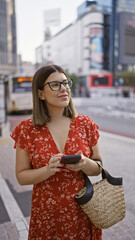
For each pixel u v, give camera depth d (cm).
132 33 7450
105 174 123
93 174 126
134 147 629
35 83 123
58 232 119
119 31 7200
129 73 5466
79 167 108
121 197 122
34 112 122
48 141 118
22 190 356
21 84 1369
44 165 116
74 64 7275
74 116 127
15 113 1503
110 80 4812
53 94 118
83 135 125
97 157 133
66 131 123
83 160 107
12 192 349
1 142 694
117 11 7050
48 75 119
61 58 7988
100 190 118
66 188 117
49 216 119
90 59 6681
